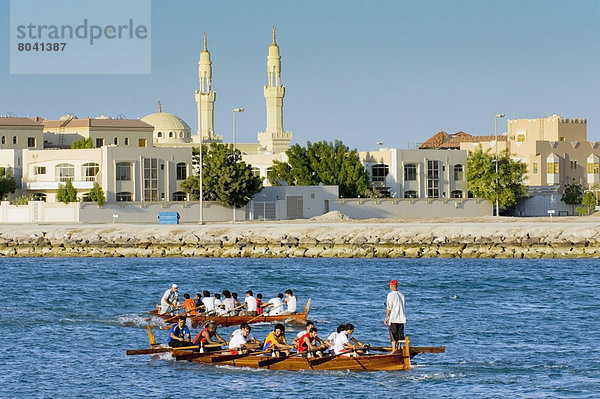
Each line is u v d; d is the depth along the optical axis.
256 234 179.75
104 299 113.62
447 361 76.31
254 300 93.94
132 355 79.25
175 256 177.12
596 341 84.50
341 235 177.00
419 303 108.50
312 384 69.19
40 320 97.06
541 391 67.12
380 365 73.00
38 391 67.88
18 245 182.75
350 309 103.88
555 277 133.50
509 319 96.62
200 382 70.06
